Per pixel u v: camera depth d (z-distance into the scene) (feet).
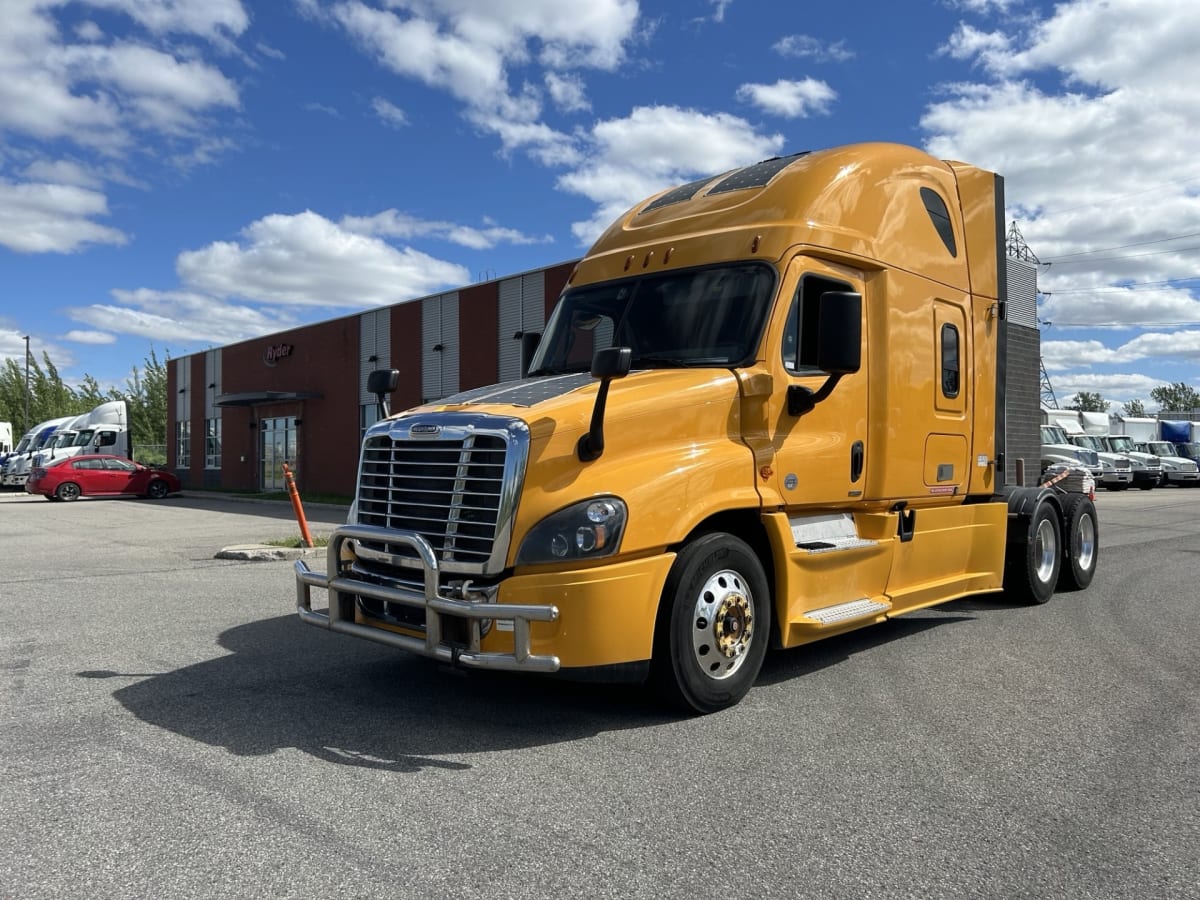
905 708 16.79
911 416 21.36
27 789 12.59
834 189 19.61
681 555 15.72
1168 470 131.23
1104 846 11.00
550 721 15.87
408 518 15.80
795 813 11.91
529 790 12.65
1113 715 16.35
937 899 9.69
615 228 22.29
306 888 9.78
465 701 17.10
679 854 10.68
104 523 60.44
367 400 87.97
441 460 15.52
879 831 11.37
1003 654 21.30
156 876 10.03
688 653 15.71
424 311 80.23
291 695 17.47
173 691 17.74
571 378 18.29
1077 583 30.14
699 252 19.34
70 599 28.19
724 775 13.26
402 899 9.56
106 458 96.48
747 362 17.51
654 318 19.25
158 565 36.76
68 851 10.64
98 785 12.75
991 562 25.20
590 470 14.99
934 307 22.43
